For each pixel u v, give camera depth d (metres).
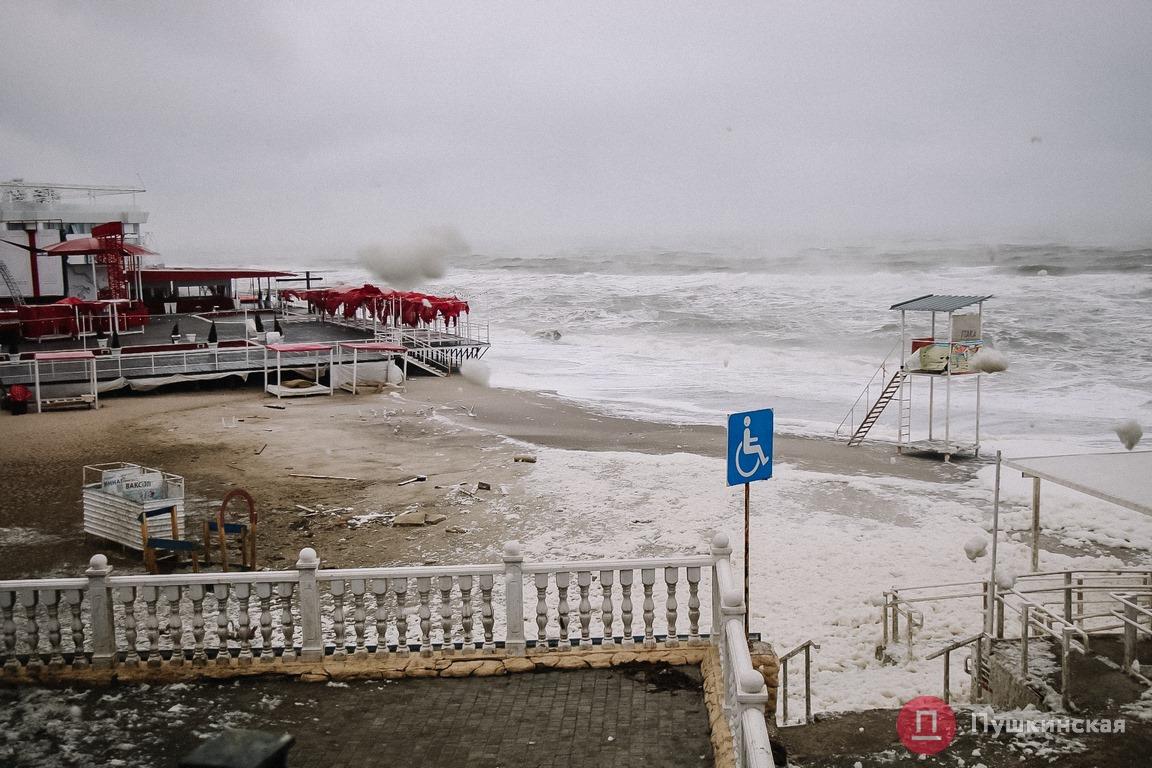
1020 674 10.23
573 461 25.95
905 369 28.61
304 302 84.38
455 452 27.81
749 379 43.38
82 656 9.40
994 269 100.31
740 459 9.57
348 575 9.36
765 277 103.25
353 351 44.53
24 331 51.66
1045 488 22.53
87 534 18.78
